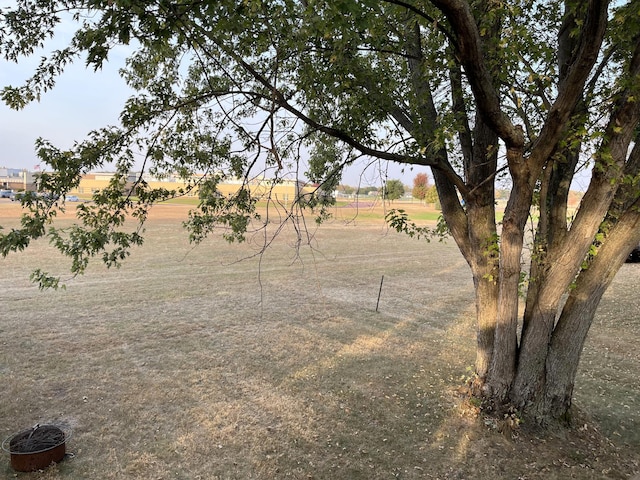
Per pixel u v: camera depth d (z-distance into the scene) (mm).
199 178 5645
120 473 4434
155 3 2967
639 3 3426
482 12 4324
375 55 5547
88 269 16000
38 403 5883
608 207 4559
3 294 12047
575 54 4285
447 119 4742
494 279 5406
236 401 6074
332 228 37469
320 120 5656
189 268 17016
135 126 4598
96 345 8227
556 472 4551
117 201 4695
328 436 5219
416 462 4719
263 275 16156
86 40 3494
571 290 5066
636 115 4164
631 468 4648
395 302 12555
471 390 5801
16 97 4145
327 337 9031
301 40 4086
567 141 4133
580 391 6605
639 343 9016
